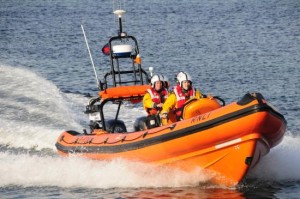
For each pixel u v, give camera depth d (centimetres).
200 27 11350
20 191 2912
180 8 15200
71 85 5862
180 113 2992
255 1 16675
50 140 3816
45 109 4447
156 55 7862
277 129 2753
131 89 3341
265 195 2700
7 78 5422
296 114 4453
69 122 4184
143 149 2917
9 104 4538
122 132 3272
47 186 2986
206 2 16725
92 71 6775
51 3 16988
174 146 2819
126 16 13412
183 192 2794
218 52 8081
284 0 16788
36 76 5597
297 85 5631
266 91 5419
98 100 3450
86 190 2902
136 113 4478
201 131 2736
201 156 2812
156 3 16412
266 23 11725
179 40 9462
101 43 9362
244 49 8319
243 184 2867
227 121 2689
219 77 6172
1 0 18138
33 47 9056
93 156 3161
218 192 2775
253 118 2647
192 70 6662
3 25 12325
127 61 7344
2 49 8838
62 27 11744
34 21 12950
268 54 7775
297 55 7619
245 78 6081
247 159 2755
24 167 3253
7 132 3900
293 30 10431
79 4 16562
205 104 2942
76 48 8800
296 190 2759
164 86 3194
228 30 10819
